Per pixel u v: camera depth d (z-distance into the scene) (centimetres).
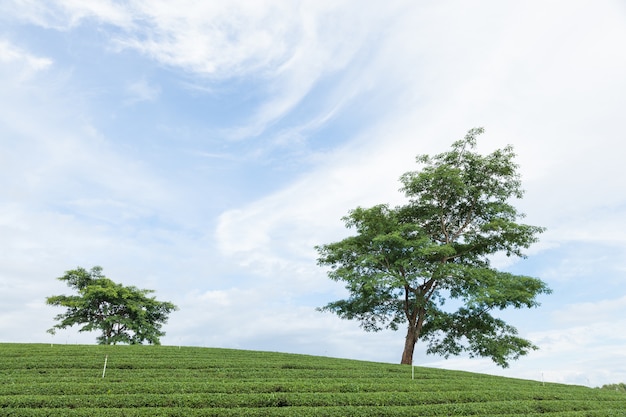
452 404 1538
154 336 4216
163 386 1517
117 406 1328
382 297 3005
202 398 1394
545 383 2402
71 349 2345
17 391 1399
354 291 3027
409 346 2944
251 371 1953
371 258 2855
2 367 1812
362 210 3053
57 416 1179
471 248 3152
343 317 3200
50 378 1609
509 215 3070
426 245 2877
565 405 1703
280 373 1930
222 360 2230
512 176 3102
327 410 1364
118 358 2116
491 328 2931
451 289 3077
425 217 3180
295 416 1308
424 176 2986
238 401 1415
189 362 2091
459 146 3172
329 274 3020
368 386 1719
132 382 1586
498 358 2869
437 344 3153
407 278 2825
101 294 4047
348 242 3123
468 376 2317
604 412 1622
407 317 3002
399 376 2072
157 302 4403
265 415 1297
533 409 1611
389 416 1402
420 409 1459
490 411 1527
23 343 2580
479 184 3145
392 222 3052
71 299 4141
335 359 2548
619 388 2997
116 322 4128
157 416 1225
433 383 1925
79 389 1448
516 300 2812
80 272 4284
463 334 3008
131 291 4375
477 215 3225
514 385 2106
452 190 3080
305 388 1627
